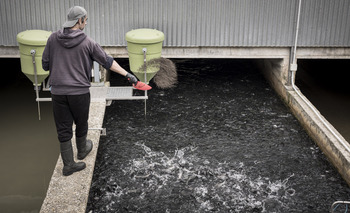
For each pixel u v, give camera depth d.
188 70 8.45
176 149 5.59
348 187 4.91
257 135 6.03
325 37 6.91
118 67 4.16
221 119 6.48
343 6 6.74
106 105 6.30
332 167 5.31
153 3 6.64
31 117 6.55
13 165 5.39
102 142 5.71
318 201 4.64
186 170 5.12
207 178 4.97
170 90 7.46
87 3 6.58
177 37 6.85
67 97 4.03
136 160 5.31
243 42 6.92
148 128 6.14
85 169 4.58
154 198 4.61
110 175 5.00
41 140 5.96
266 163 5.33
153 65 5.25
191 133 6.02
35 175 5.21
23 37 5.68
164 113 6.61
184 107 6.84
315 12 6.77
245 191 4.75
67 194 4.20
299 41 6.93
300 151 5.66
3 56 6.77
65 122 4.19
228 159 5.39
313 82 8.18
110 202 4.54
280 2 6.71
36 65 5.80
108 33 6.77
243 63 8.93
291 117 6.64
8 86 7.54
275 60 7.45
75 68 3.97
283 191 4.78
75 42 3.88
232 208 4.47
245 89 7.65
